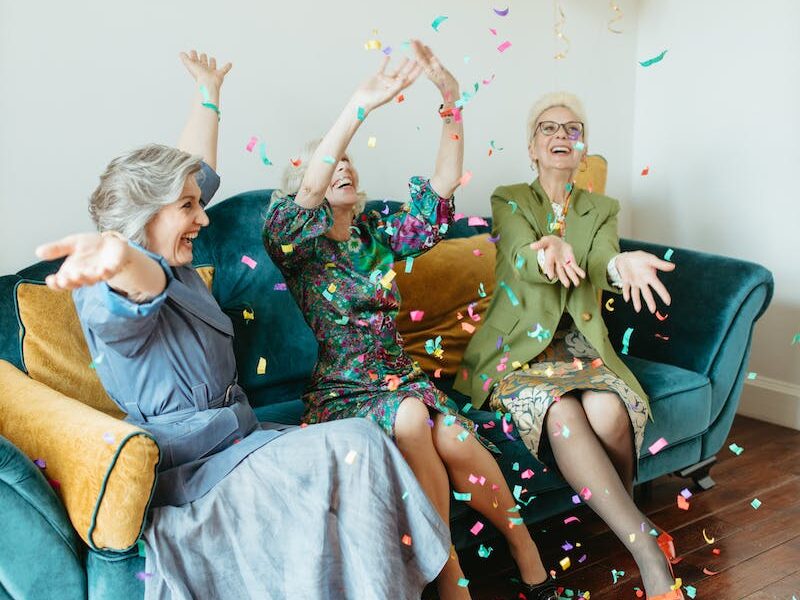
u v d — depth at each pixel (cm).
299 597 157
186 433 168
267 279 236
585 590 210
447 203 221
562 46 339
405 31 294
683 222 357
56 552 151
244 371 229
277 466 162
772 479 276
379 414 191
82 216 234
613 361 231
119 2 234
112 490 147
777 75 318
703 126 345
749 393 340
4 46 218
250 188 264
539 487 218
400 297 228
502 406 221
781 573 214
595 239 242
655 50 359
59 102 228
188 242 176
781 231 324
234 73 257
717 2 334
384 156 294
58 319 194
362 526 160
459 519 204
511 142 330
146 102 242
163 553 152
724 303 258
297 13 267
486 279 273
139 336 160
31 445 164
